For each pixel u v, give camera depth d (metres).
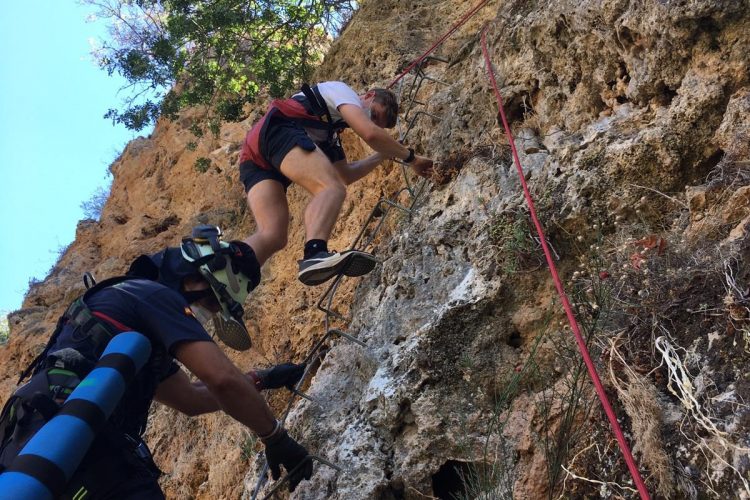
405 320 4.36
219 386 2.80
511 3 5.62
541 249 3.84
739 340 2.77
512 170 4.61
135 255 10.24
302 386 5.61
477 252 4.08
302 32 10.56
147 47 11.25
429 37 7.29
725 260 2.99
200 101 10.13
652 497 2.72
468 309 3.88
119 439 2.55
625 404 2.91
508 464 3.36
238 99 10.29
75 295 10.75
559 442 3.05
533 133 4.77
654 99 4.00
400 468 3.75
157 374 2.73
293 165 4.09
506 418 3.44
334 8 10.45
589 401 3.16
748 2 3.61
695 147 3.69
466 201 4.74
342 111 4.32
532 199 3.99
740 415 2.59
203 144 10.91
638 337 3.10
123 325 2.69
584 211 3.80
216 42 10.12
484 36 5.67
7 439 2.51
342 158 4.56
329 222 4.00
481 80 5.36
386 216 5.92
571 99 4.56
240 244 3.42
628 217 3.74
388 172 6.32
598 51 4.36
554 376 3.51
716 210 3.39
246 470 5.81
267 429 3.09
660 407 2.85
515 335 3.82
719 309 2.91
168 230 10.43
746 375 2.68
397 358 4.03
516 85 4.96
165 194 11.16
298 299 6.52
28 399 2.47
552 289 3.78
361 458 3.86
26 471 1.84
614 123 4.07
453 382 3.78
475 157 4.93
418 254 4.71
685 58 3.86
